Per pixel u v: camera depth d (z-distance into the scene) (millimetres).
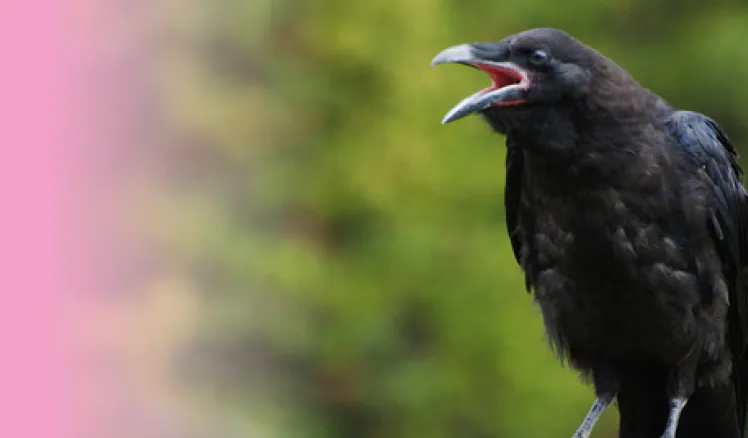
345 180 13109
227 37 13562
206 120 13453
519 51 7086
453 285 12945
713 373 7383
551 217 7281
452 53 7152
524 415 12922
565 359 7598
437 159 12906
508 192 7824
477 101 7074
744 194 7551
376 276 13133
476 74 13086
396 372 13180
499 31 13984
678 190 7105
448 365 13125
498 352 12898
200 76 13516
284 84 13453
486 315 12898
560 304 7406
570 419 12945
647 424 7633
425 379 13055
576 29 14516
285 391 13375
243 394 13289
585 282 7277
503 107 7090
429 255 12922
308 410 13406
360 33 13023
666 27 14961
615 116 7031
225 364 13266
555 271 7383
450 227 13078
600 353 7484
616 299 7242
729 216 7289
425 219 13000
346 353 13148
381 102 13148
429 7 13023
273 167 13430
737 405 7770
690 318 7219
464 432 13336
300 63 13602
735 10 14781
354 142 13172
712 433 7688
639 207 7066
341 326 13133
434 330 13242
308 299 13148
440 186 12930
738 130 15109
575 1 14328
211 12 13430
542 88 7020
